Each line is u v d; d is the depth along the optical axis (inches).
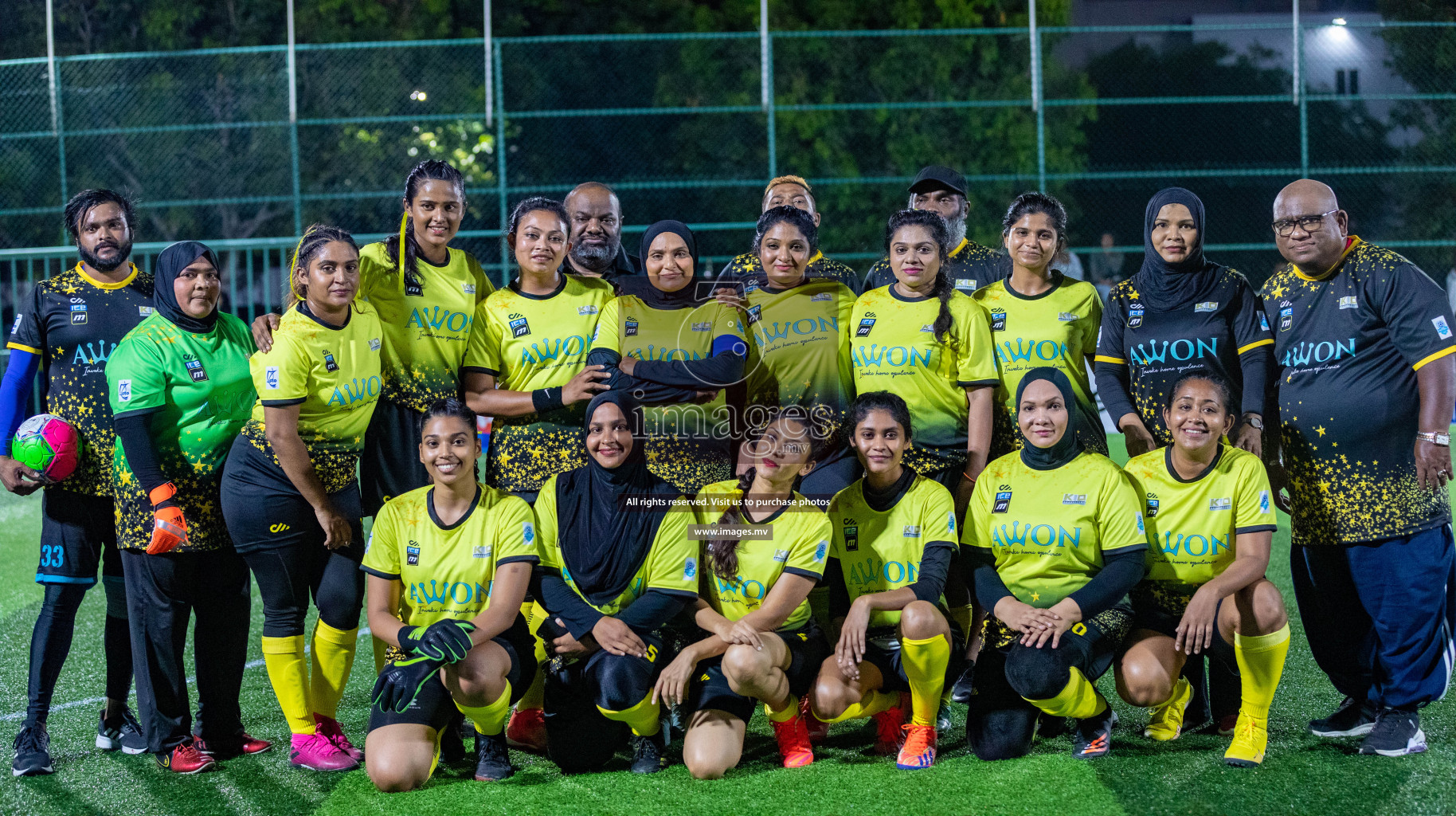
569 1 591.5
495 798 131.3
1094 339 166.7
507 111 529.3
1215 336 158.4
